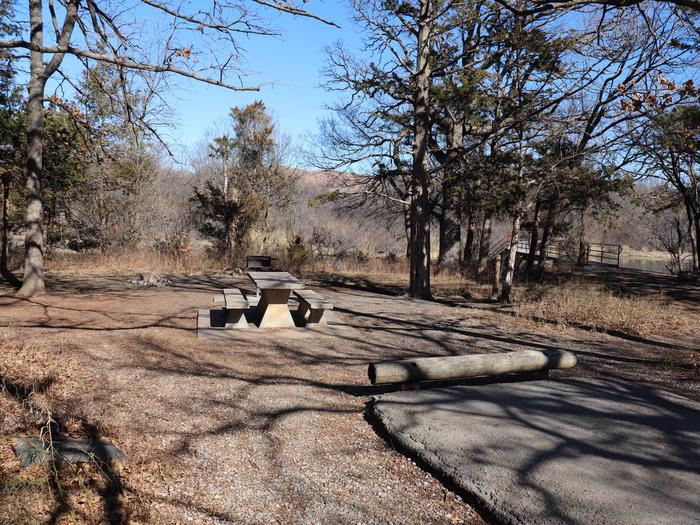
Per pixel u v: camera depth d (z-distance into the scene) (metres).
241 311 9.48
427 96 16.28
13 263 19.23
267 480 3.95
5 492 3.20
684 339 11.20
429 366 5.75
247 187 29.55
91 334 8.24
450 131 22.66
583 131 13.94
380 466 4.23
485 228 23.64
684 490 3.74
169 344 7.98
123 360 6.88
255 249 25.34
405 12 16.52
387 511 3.60
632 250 50.53
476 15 14.29
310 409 5.47
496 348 9.05
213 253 22.38
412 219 16.44
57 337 7.86
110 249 21.45
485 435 4.62
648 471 4.02
